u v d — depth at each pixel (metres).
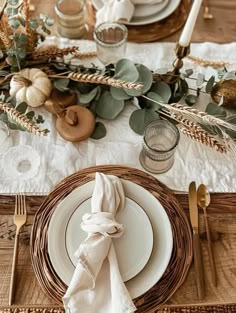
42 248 0.69
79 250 0.64
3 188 0.78
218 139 0.80
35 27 0.80
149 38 0.98
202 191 0.77
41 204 0.74
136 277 0.67
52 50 0.86
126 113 0.87
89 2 1.03
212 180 0.81
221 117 0.82
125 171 0.77
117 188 0.73
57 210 0.72
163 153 0.76
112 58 0.92
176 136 0.77
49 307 0.68
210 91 0.86
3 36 0.79
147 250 0.69
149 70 0.85
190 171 0.82
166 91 0.85
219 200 0.78
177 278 0.68
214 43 0.97
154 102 0.84
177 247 0.71
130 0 0.96
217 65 0.93
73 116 0.82
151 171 0.81
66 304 0.63
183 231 0.72
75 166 0.82
